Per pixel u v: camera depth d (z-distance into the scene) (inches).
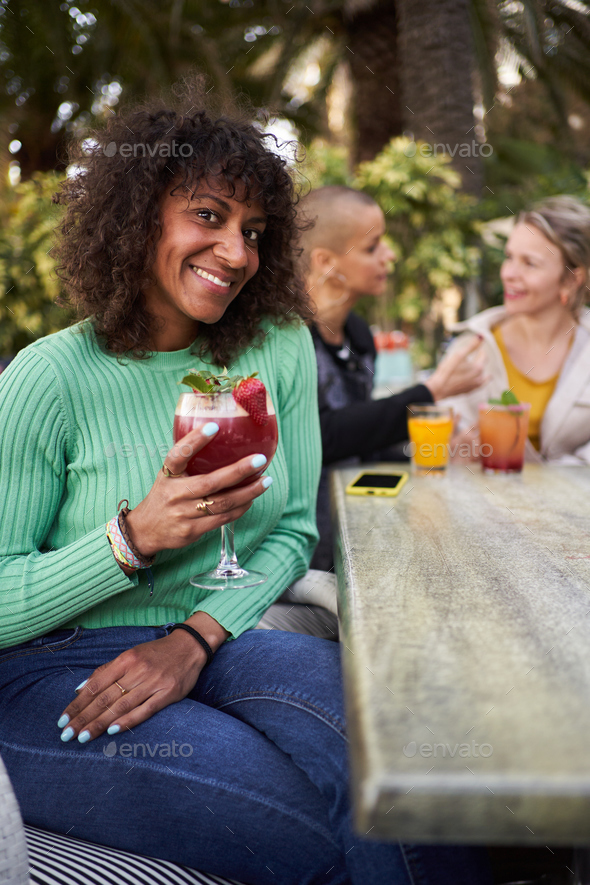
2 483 40.8
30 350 42.7
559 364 83.8
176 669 39.2
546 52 250.2
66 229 46.5
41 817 37.7
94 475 42.4
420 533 43.8
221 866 35.3
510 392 63.8
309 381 54.2
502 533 43.6
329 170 172.7
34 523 41.7
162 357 45.9
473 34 220.5
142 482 42.8
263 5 292.4
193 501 36.6
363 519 48.1
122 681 37.8
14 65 249.3
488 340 83.6
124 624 43.6
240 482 36.9
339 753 34.1
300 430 53.6
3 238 163.3
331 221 77.6
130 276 43.1
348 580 34.6
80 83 273.9
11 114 260.7
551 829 18.1
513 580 34.3
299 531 52.1
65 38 242.7
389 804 18.3
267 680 38.8
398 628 28.2
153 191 42.3
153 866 34.9
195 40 271.0
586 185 213.2
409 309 167.2
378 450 70.7
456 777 18.2
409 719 21.0
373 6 251.0
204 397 37.9
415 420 63.7
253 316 50.4
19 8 230.7
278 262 50.7
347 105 322.3
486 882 31.0
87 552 38.5
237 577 43.0
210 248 43.1
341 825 32.5
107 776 36.1
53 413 41.3
